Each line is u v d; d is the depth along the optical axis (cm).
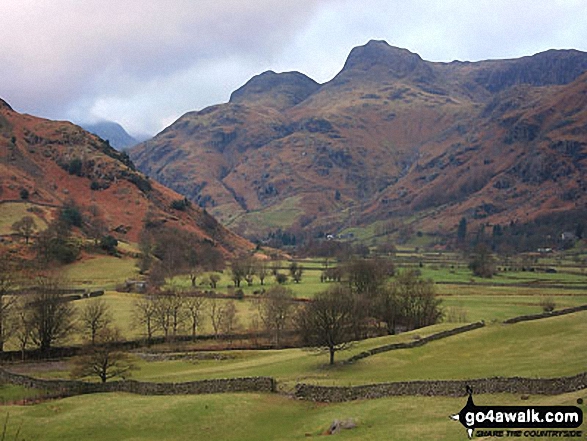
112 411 5991
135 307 13975
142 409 6031
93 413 5931
